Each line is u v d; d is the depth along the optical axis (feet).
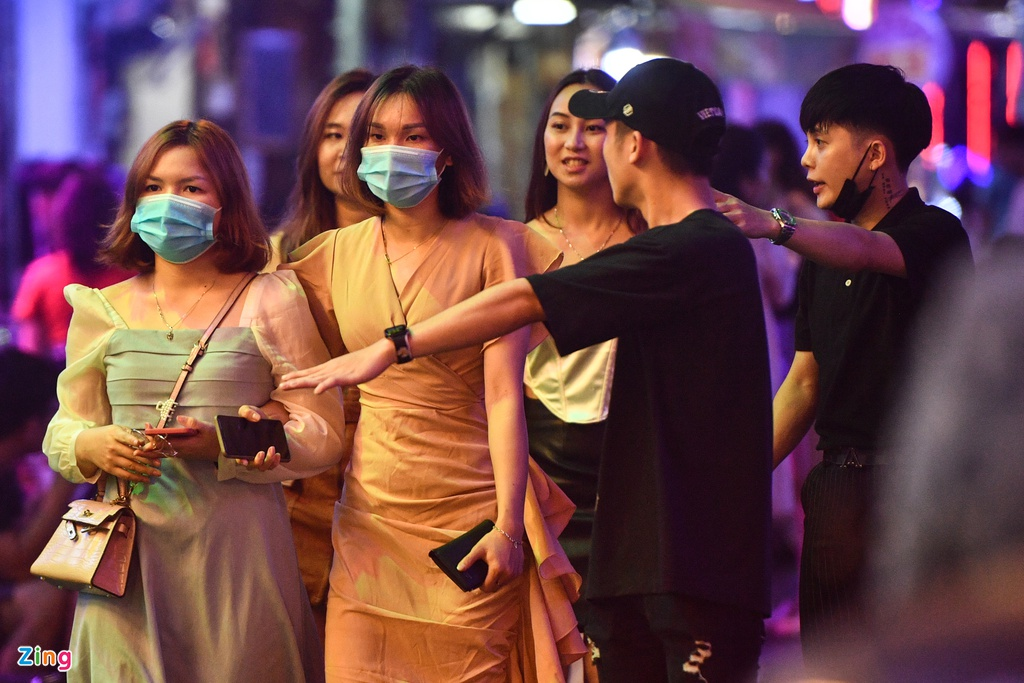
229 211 43.55
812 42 149.28
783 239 39.11
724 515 33.40
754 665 34.27
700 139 34.81
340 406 44.06
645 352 33.99
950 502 16.06
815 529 42.57
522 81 175.11
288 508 49.32
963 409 16.37
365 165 42.42
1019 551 15.52
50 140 134.62
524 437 41.65
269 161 136.15
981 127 130.31
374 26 151.23
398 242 44.04
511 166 174.70
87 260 78.38
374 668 42.47
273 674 42.75
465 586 38.78
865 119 42.96
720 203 38.78
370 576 42.80
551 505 45.11
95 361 43.16
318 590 49.62
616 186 36.01
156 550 42.01
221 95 137.28
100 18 137.49
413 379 42.70
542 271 44.75
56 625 57.72
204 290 43.83
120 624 41.78
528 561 44.14
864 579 40.91
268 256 45.03
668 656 33.60
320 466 42.73
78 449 41.57
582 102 43.01
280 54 135.85
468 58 175.94
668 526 33.04
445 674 42.37
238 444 39.22
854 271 40.65
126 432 40.63
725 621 33.17
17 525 57.98
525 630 44.65
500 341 42.14
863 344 41.93
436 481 42.42
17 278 99.71
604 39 158.81
